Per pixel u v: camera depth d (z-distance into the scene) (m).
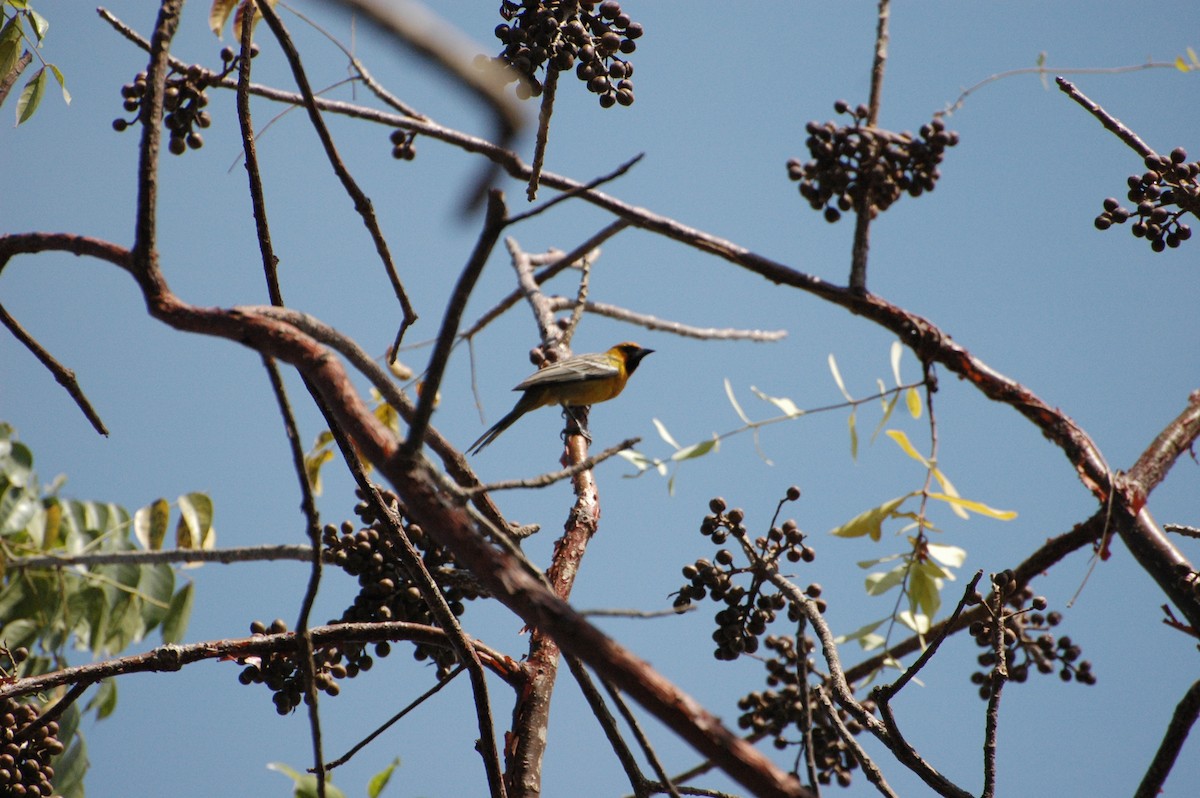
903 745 7.44
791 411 10.92
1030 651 10.43
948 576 10.63
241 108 7.22
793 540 8.02
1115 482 9.85
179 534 12.24
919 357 10.39
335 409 5.44
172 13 6.04
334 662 8.54
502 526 7.61
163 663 7.57
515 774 8.19
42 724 7.84
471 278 4.84
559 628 4.76
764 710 9.84
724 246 10.40
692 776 10.76
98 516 13.11
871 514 10.67
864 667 10.85
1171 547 9.66
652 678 4.66
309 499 6.46
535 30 8.60
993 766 7.32
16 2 9.77
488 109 2.66
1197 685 7.51
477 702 7.47
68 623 12.16
